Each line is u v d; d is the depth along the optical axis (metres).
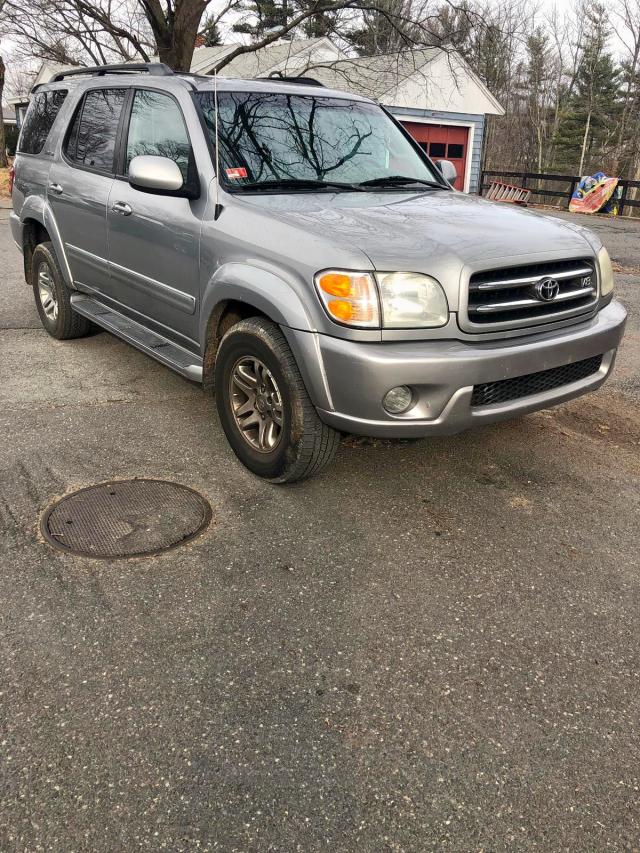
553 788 1.98
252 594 2.75
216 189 3.62
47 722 2.12
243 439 3.61
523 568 2.99
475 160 22.25
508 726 2.18
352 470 3.79
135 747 2.05
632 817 1.91
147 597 2.70
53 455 3.81
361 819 1.87
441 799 1.93
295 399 3.17
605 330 3.51
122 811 1.86
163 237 3.94
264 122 4.02
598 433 4.41
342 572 2.91
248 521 3.25
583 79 48.78
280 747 2.08
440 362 2.90
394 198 3.80
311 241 3.05
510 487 3.68
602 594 2.84
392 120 4.75
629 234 14.68
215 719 2.16
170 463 3.77
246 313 3.58
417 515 3.38
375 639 2.54
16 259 9.42
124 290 4.56
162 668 2.35
